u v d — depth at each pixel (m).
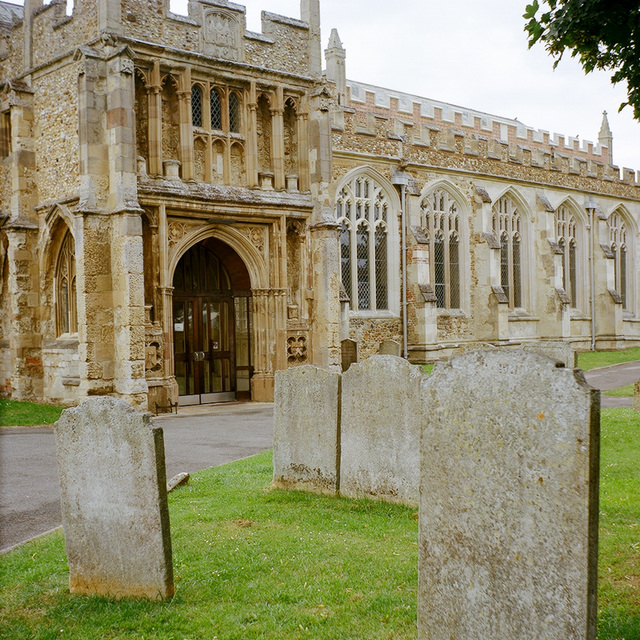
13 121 20.84
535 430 4.78
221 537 8.09
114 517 6.54
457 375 5.20
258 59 22.08
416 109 35.06
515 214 35.09
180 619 6.00
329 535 8.09
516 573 4.87
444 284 31.27
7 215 21.41
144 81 19.91
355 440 9.73
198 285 22.72
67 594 6.70
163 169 20.30
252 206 21.64
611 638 5.38
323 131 23.11
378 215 28.42
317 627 5.82
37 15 20.88
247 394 23.39
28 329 20.91
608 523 8.14
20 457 13.14
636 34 8.20
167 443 14.71
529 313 35.31
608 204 40.47
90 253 18.48
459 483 5.18
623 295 42.75
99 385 18.59
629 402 18.55
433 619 5.35
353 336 27.16
